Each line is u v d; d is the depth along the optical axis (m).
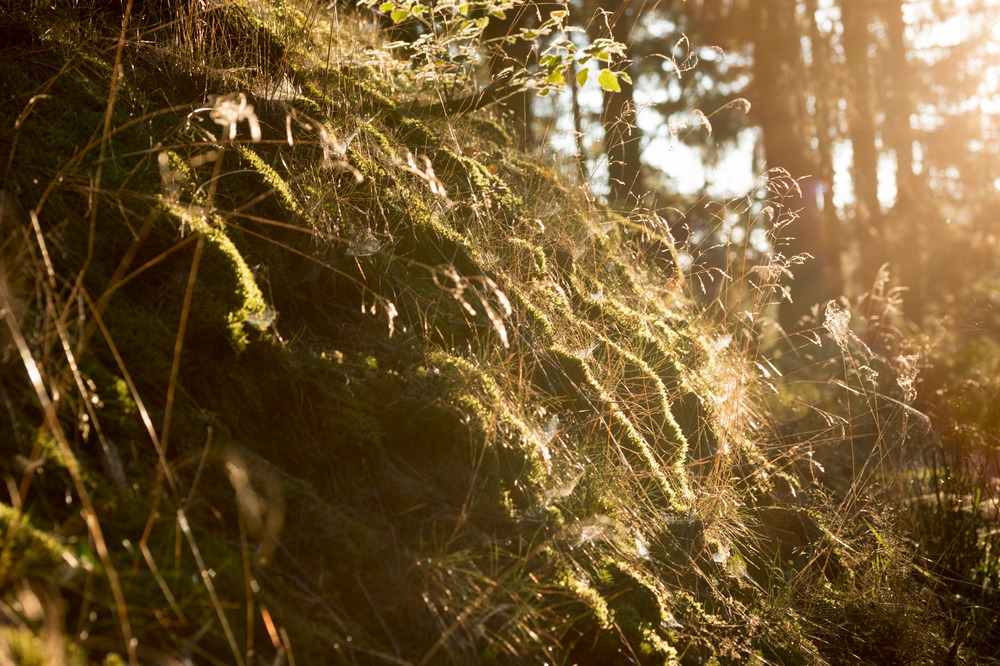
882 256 13.79
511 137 5.32
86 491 1.57
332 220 2.68
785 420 4.66
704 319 4.32
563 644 1.97
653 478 2.73
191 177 2.39
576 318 3.32
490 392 2.46
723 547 2.73
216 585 1.57
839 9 14.33
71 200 2.05
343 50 4.15
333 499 1.98
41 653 1.24
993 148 20.25
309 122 2.96
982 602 3.19
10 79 2.24
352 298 2.58
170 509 1.65
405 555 1.91
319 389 2.14
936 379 5.82
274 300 2.37
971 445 4.09
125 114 2.44
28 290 1.75
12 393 1.61
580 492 2.44
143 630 1.42
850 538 3.28
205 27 3.07
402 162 3.20
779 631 2.56
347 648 1.65
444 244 3.01
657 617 2.22
